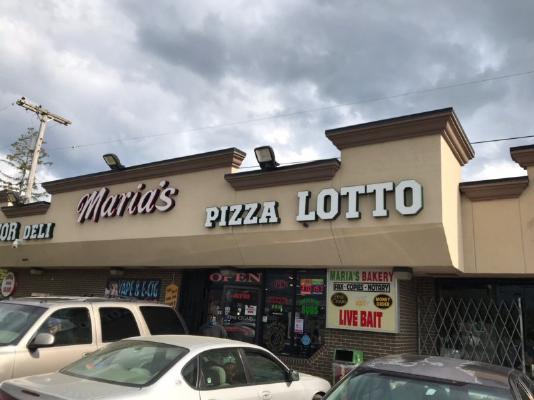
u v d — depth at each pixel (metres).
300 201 10.12
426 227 8.74
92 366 5.27
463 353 10.38
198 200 11.80
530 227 9.51
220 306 12.78
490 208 9.97
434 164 8.89
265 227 10.55
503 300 10.42
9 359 6.48
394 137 9.38
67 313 7.54
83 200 14.27
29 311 7.37
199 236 11.53
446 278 10.98
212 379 5.28
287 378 6.31
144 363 5.12
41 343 6.64
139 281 14.52
